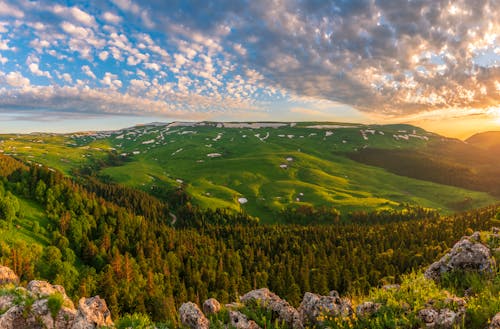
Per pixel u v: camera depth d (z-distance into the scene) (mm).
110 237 128500
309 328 13562
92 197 158500
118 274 92375
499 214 62719
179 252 123875
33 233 108625
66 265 89750
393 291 13781
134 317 15539
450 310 11125
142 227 142250
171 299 82375
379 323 11672
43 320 16578
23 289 18375
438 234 132375
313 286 89625
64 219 122375
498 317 9484
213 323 14406
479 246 16281
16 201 116438
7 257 80688
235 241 146750
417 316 11383
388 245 126250
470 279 15078
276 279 98250
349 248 126250
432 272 17078
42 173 153500
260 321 14008
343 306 13539
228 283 100750
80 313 16641
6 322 16016
